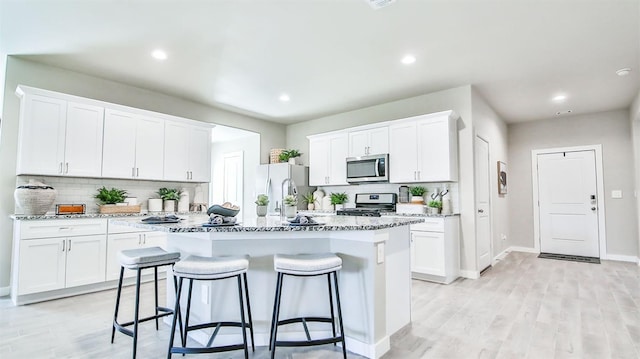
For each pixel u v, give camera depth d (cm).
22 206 327
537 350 221
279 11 267
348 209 481
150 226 208
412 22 283
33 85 358
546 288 368
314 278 233
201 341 227
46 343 231
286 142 664
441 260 390
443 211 434
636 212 514
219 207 224
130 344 229
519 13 269
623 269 463
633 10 263
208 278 186
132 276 387
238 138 663
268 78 410
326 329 231
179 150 458
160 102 463
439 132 425
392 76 403
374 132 493
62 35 303
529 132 625
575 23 283
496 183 552
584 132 571
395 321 246
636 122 493
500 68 379
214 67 376
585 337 240
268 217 327
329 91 458
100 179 407
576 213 575
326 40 315
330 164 550
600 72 388
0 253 334
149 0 251
